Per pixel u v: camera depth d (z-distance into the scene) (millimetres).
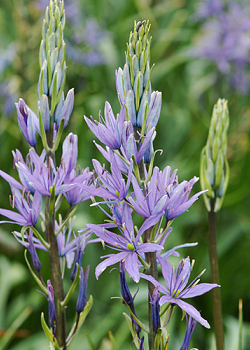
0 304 1499
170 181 935
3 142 2139
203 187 1103
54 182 940
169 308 956
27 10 2031
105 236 920
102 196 922
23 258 1759
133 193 933
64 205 1754
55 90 945
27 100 2119
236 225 1900
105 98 2240
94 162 932
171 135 2199
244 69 2275
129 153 918
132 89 930
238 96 2230
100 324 1544
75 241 984
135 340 942
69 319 1627
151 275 931
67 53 2275
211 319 1695
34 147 955
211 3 2264
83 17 2643
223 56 2131
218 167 1091
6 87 2088
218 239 1859
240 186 2049
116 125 919
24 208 952
